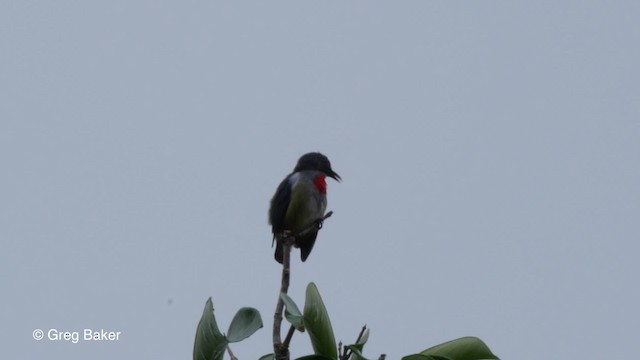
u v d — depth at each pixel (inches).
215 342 297.7
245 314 304.2
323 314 291.4
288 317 291.3
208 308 303.6
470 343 297.3
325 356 285.1
